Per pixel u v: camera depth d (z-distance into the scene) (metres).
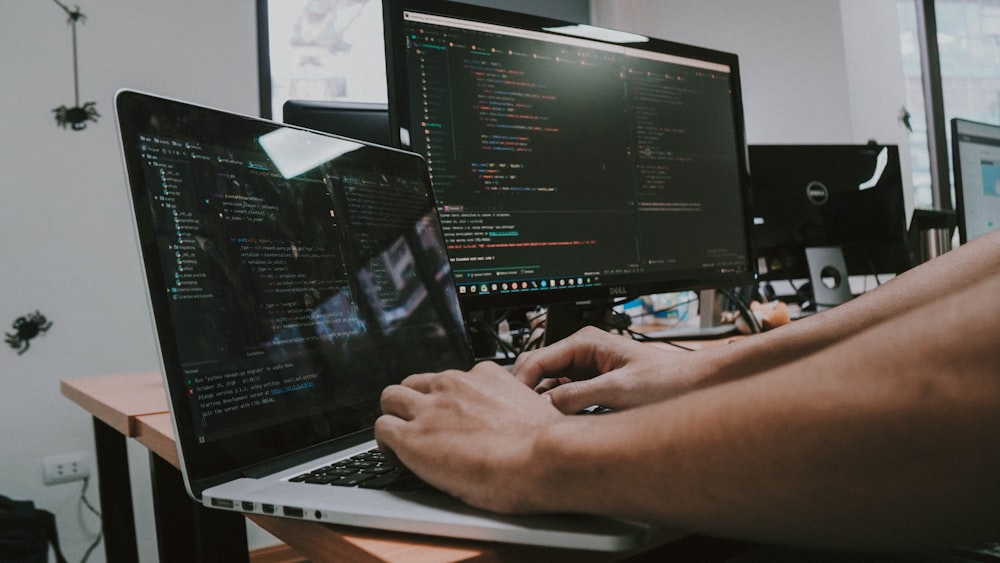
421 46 0.89
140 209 0.46
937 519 0.23
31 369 2.43
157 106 0.49
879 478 0.23
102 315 2.54
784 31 3.47
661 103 1.15
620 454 0.29
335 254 0.62
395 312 0.68
